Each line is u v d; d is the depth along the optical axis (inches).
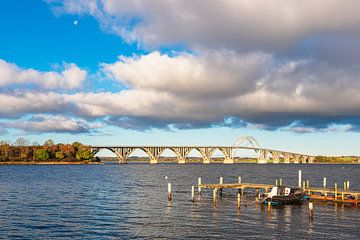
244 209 2279.8
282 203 2455.7
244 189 3476.9
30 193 3065.9
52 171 6884.8
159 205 2422.5
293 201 2501.2
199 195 2962.6
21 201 2556.6
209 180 4943.4
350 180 5260.8
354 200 2518.5
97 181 4562.0
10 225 1754.4
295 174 6899.6
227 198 2805.1
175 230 1676.9
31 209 2209.6
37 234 1592.0
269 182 4672.7
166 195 3006.9
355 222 1899.6
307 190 2778.1
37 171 6811.0
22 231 1641.2
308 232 1670.8
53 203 2476.6
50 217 1961.1
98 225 1772.9
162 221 1875.0
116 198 2785.4
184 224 1804.9
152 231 1656.0
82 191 3294.8
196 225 1784.0
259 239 1535.4
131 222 1846.7
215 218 1969.7
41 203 2469.2
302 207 2372.0
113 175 5949.8
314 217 2030.0
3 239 1513.3
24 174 5826.8
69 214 2057.1
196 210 2224.4
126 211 2172.7
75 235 1579.7
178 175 6215.6
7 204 2404.0
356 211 2228.1
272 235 1606.8
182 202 2573.8
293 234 1630.2
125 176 5733.3
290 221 1914.4
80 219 1914.4
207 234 1608.0
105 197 2847.0
